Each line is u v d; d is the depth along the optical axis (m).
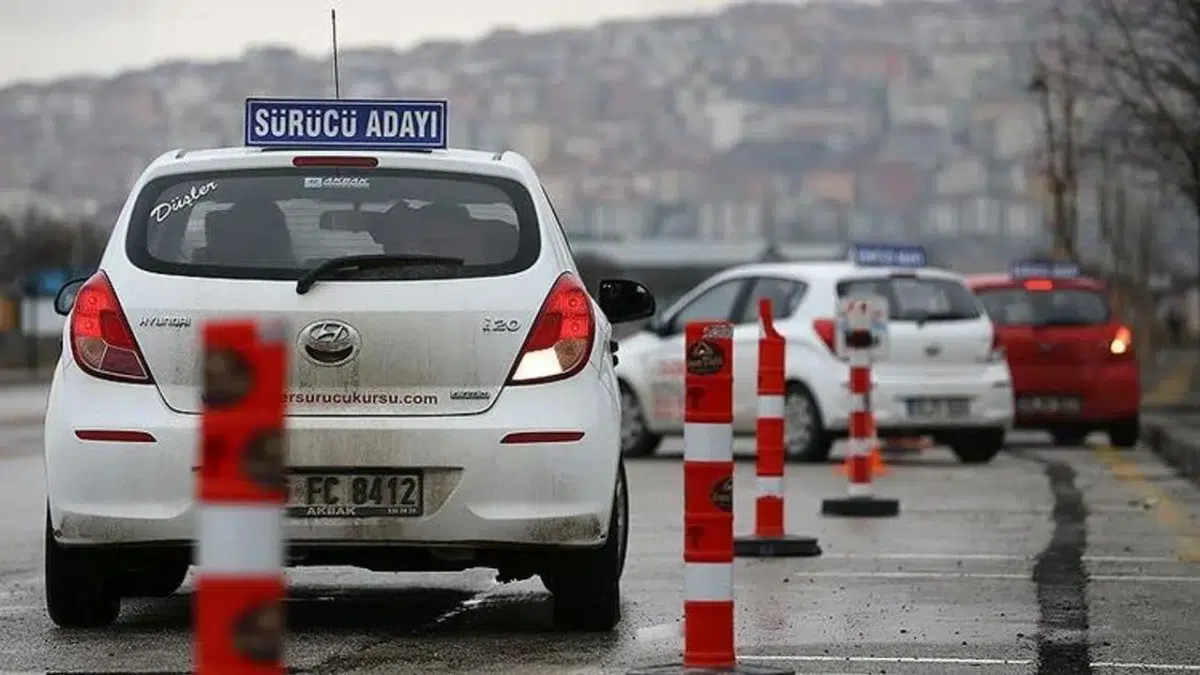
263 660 9.44
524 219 20.39
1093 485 42.19
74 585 20.52
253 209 20.23
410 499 19.52
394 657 19.31
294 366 19.59
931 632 21.11
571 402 19.78
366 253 19.98
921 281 48.69
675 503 37.28
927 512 35.50
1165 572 26.44
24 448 53.94
